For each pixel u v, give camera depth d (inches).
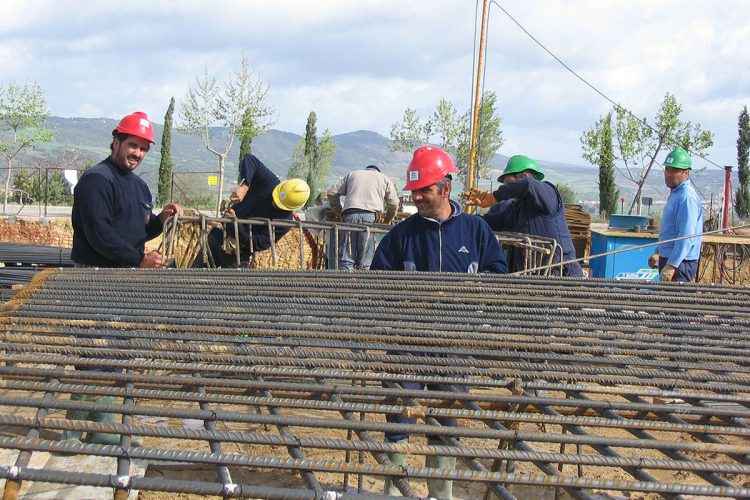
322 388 114.7
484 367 125.3
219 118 1280.8
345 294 156.0
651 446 103.6
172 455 94.7
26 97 1204.5
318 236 350.3
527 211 270.7
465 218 171.3
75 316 141.7
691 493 93.4
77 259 211.0
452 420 147.1
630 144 1166.3
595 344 135.2
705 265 469.4
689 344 138.0
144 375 116.5
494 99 1413.6
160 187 1435.8
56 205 1138.7
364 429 103.7
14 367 116.2
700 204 275.0
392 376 119.0
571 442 103.3
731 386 121.5
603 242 416.2
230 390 131.0
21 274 223.3
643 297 160.4
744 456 103.3
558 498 163.9
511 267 281.1
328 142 1786.4
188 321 140.2
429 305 151.4
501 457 98.5
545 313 150.2
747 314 153.7
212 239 286.2
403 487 94.3
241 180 282.7
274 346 130.7
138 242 213.8
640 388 120.2
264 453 188.2
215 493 89.4
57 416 191.9
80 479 89.6
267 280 167.0
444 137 1368.1
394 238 173.6
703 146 1153.4
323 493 89.0
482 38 578.6
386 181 336.8
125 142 205.2
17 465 91.2
